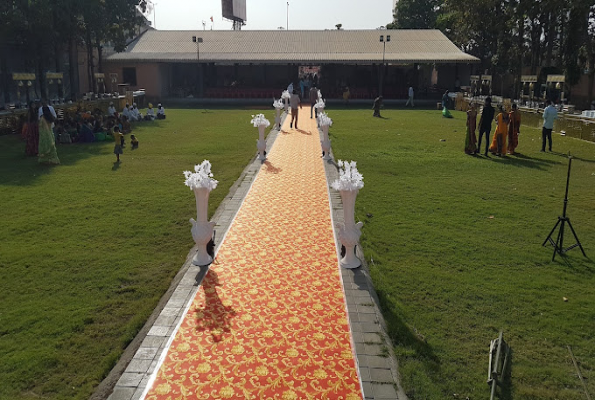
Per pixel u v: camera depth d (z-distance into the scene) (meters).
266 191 11.47
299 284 6.63
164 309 5.93
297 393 4.45
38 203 10.58
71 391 4.56
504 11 39.88
